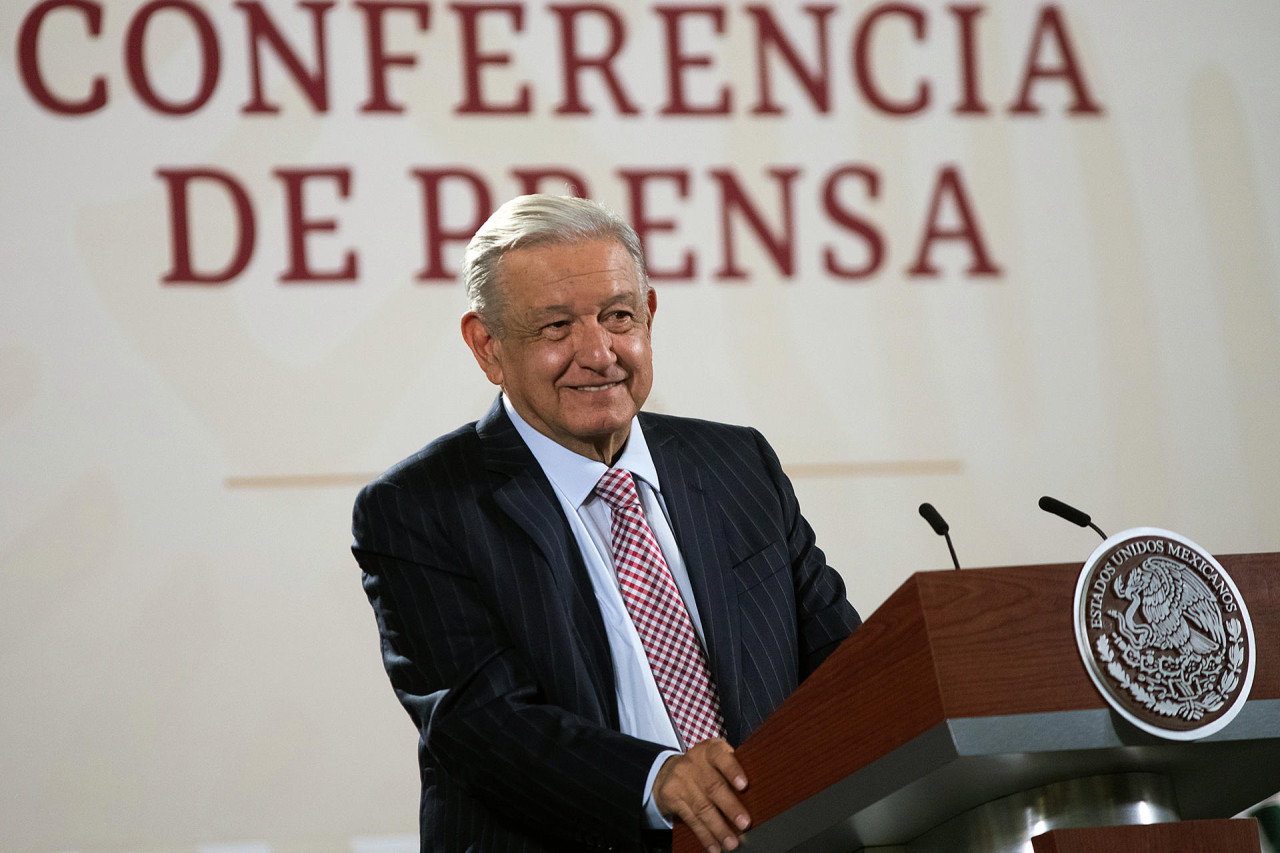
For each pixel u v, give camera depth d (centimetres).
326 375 1480
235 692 1416
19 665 1384
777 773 541
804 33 1595
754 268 1559
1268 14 1664
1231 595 501
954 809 540
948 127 1606
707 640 689
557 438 722
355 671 1440
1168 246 1622
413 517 712
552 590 682
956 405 1570
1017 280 1595
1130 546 494
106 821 1375
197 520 1437
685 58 1573
